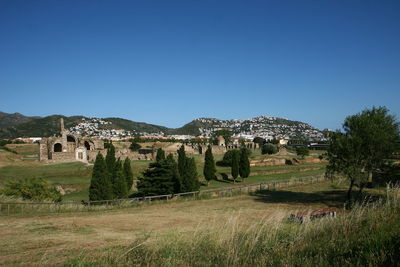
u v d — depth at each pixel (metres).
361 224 7.99
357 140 26.00
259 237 8.25
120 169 34.34
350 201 26.14
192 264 6.78
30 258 10.48
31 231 16.20
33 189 29.50
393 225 7.20
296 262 6.07
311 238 7.82
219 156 81.81
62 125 77.94
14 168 53.62
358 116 27.67
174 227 17.38
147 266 6.98
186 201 30.83
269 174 60.53
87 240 13.70
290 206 27.50
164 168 35.81
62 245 12.70
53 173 49.12
